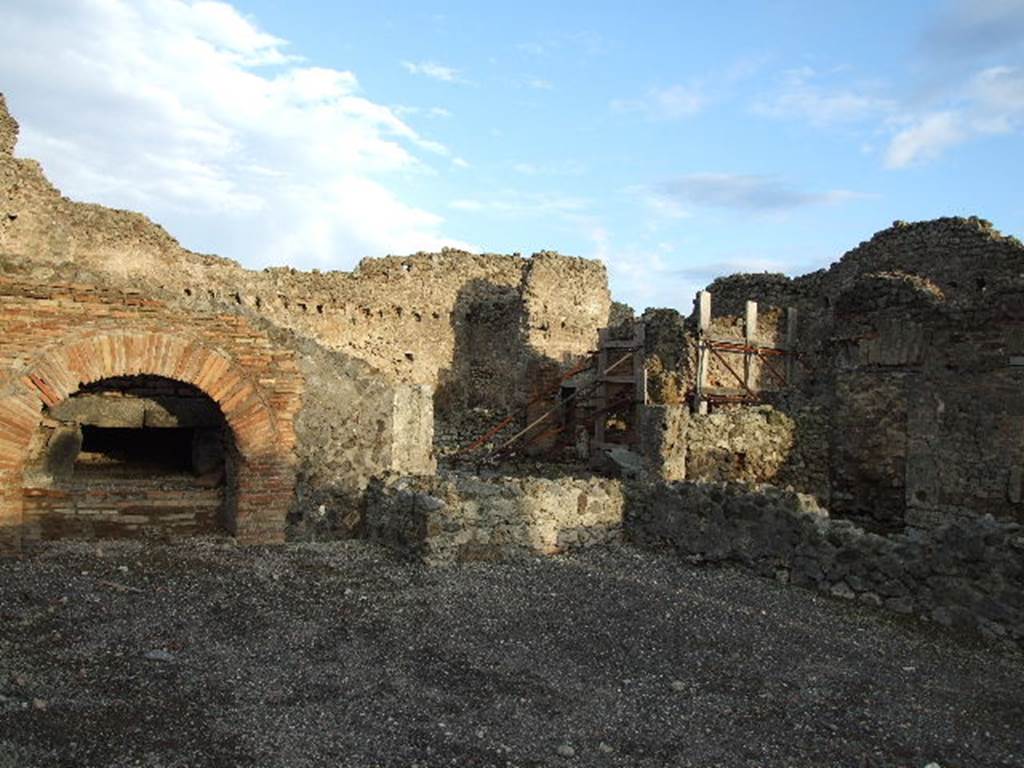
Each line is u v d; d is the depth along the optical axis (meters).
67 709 5.20
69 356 9.14
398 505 9.89
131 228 26.11
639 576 9.43
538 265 30.84
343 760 4.86
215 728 5.14
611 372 21.23
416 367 33.03
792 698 6.14
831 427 14.91
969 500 11.63
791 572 9.38
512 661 6.62
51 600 7.23
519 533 9.98
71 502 9.77
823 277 25.25
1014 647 7.35
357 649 6.68
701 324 18.80
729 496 10.04
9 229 23.27
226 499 10.47
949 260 21.95
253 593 7.93
